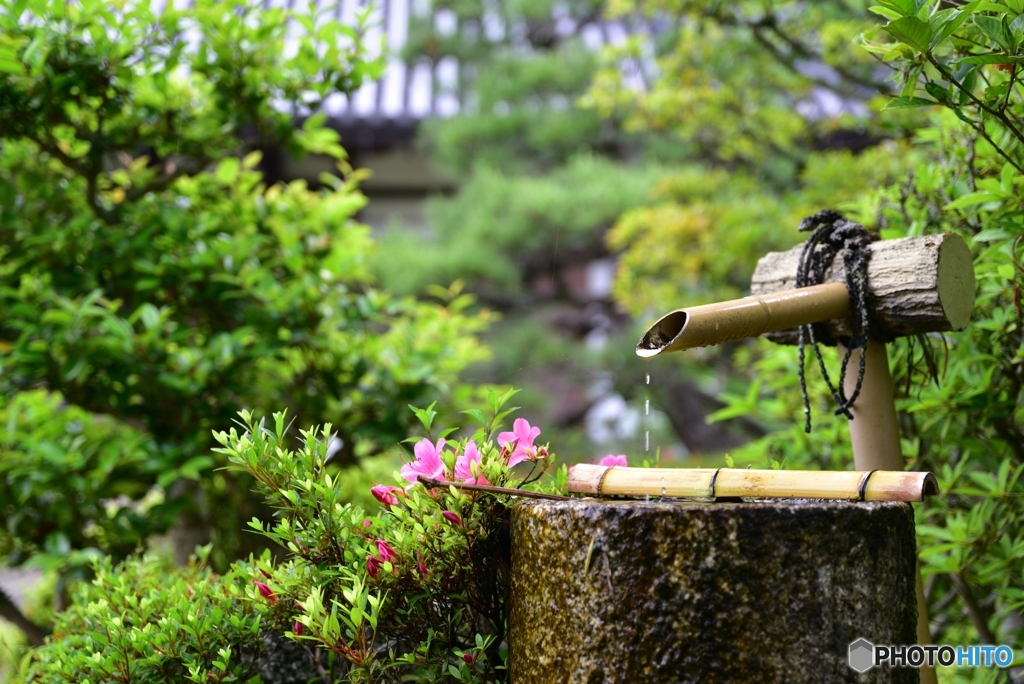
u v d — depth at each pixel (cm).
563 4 668
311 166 627
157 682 133
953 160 184
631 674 104
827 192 355
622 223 477
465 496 127
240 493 264
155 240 251
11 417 251
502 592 131
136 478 258
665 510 105
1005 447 188
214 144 261
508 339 577
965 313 137
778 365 210
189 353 238
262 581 139
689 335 113
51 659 144
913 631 110
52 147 240
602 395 633
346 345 272
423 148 648
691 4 347
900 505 110
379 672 128
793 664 102
